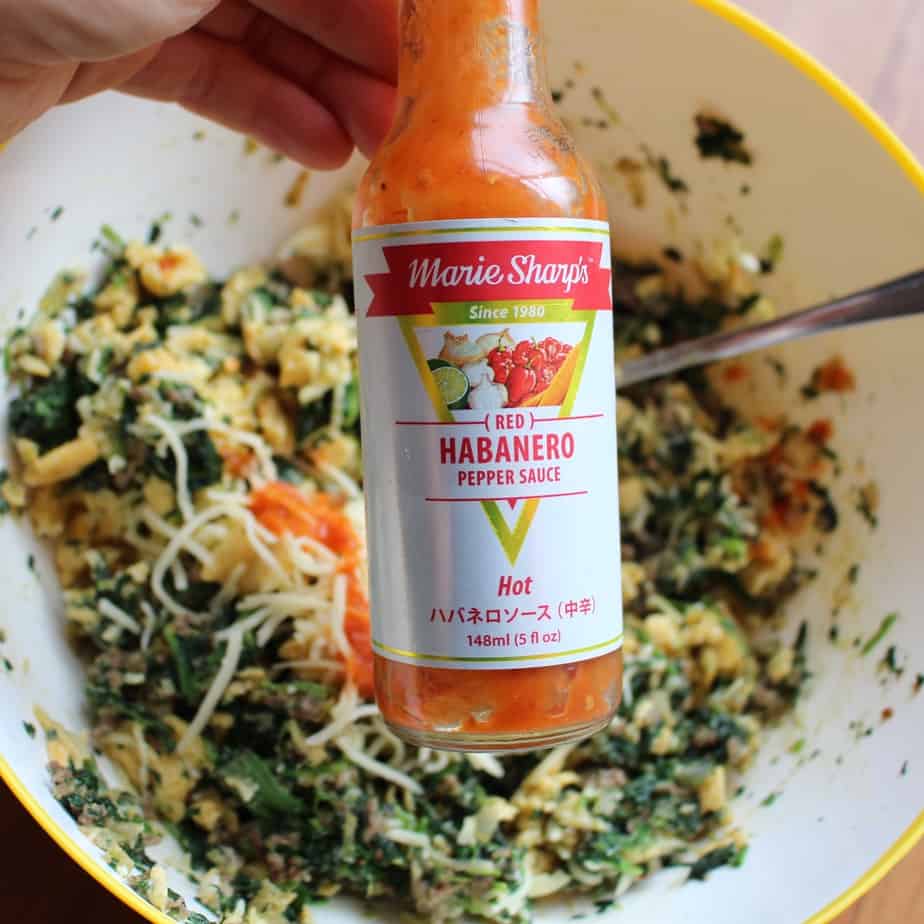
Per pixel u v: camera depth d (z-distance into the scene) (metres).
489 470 0.25
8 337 0.34
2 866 0.33
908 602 0.35
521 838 0.36
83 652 0.36
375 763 0.35
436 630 0.25
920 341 0.35
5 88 0.29
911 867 0.34
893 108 0.37
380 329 0.25
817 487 0.38
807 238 0.36
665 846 0.35
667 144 0.36
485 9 0.26
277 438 0.37
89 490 0.36
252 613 0.35
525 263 0.25
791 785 0.36
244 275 0.38
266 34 0.33
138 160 0.35
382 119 0.34
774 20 0.37
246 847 0.35
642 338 0.40
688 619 0.38
